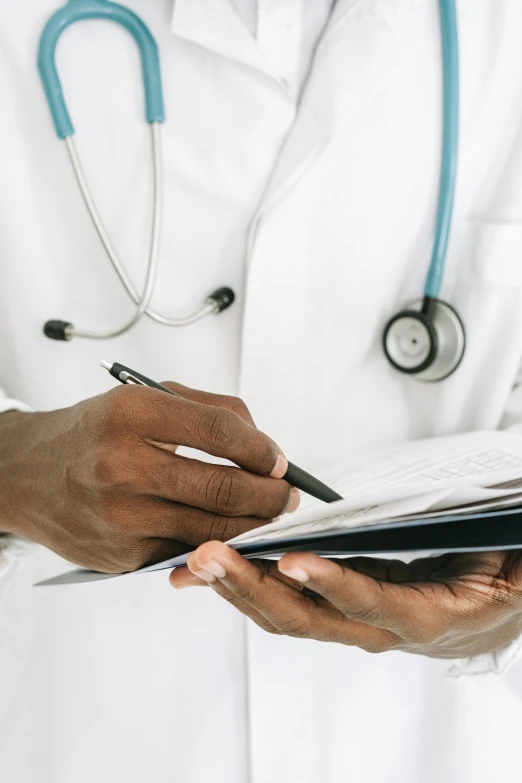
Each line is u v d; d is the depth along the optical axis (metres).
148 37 0.67
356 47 0.68
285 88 0.68
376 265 0.72
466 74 0.68
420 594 0.44
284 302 0.71
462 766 0.85
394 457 0.63
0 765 0.81
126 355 0.77
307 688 0.81
